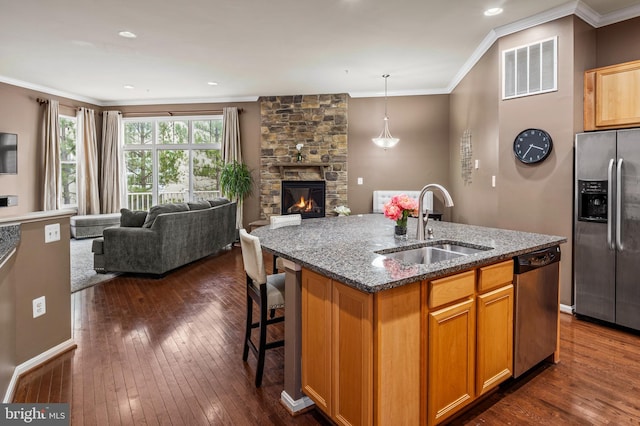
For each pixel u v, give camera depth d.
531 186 3.71
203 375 2.40
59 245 2.70
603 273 3.15
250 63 5.21
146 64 5.25
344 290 1.66
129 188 8.05
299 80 6.12
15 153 6.09
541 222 3.64
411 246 2.30
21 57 4.96
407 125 6.86
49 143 6.73
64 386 2.26
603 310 3.16
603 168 3.10
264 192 7.30
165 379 2.35
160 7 3.49
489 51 4.33
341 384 1.71
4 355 2.08
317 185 7.16
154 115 7.73
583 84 3.46
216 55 4.87
